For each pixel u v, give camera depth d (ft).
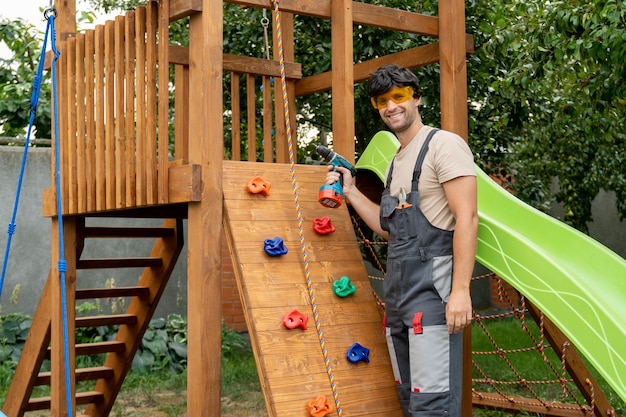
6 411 18.08
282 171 13.50
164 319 30.66
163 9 12.53
